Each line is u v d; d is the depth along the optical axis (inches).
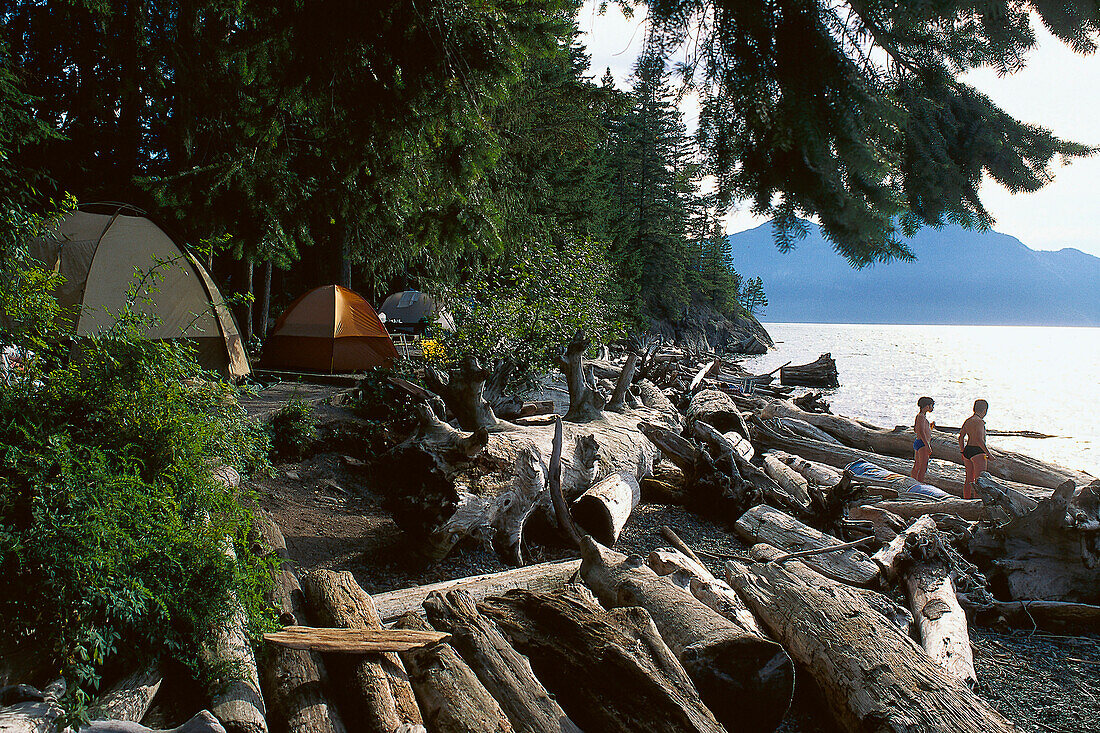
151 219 416.2
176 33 411.5
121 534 132.2
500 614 180.9
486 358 434.6
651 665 147.7
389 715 130.8
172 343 183.5
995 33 77.9
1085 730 166.2
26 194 203.0
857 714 151.4
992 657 207.9
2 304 160.9
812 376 1216.8
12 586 123.4
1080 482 419.5
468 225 283.1
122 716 121.3
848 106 78.8
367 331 591.8
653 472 410.6
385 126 214.4
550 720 137.5
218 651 139.8
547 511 298.7
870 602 214.2
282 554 214.4
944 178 84.7
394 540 284.7
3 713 104.9
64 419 155.4
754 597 206.5
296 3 182.9
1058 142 84.2
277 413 362.9
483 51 201.0
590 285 514.6
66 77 569.9
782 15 78.1
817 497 337.4
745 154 86.6
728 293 2837.1
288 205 315.6
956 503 333.1
